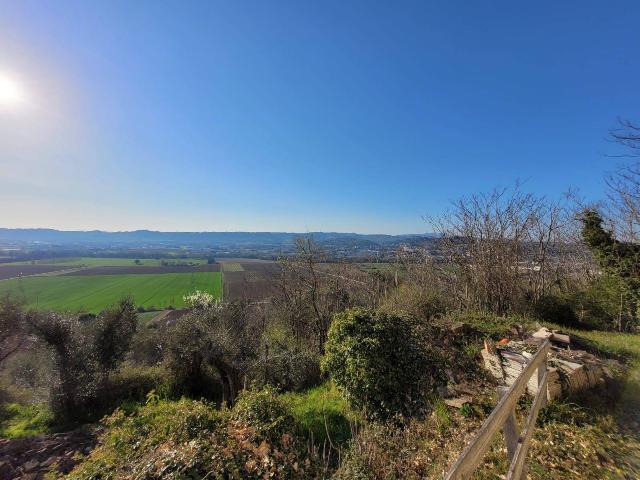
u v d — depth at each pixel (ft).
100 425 31.24
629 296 34.19
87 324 45.21
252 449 16.97
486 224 38.29
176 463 13.84
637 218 35.88
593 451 13.42
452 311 35.70
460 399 19.22
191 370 47.93
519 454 9.60
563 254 45.24
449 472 5.60
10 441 27.50
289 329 63.87
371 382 21.48
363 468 14.84
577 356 20.72
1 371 38.91
